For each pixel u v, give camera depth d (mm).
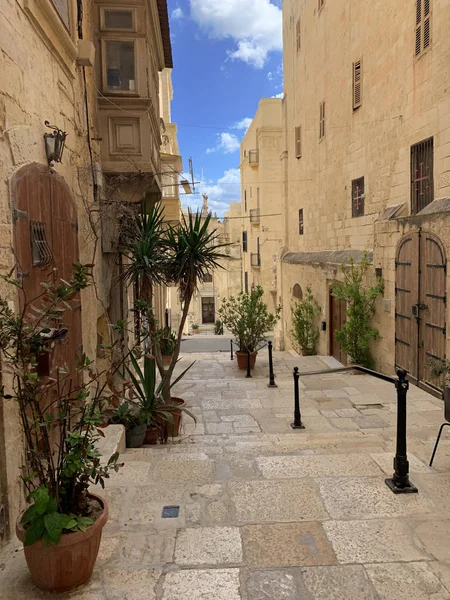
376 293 9195
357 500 3105
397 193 8844
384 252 8914
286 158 17891
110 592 2252
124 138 6492
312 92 14164
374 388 8352
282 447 4379
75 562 2205
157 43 8477
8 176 2904
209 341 24281
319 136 13547
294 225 16984
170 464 3803
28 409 3012
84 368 2621
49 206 3705
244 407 7480
